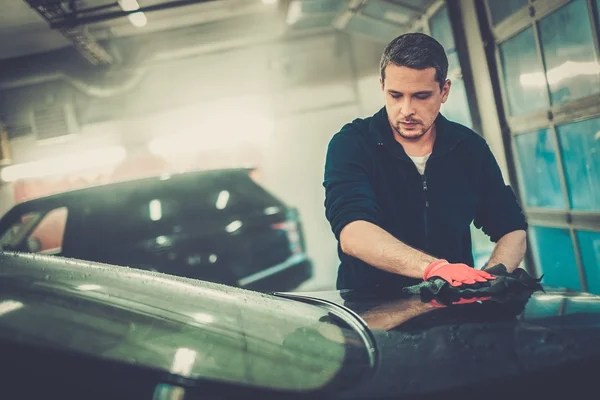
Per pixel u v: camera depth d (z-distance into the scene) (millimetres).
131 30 8766
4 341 888
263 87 9633
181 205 4145
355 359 986
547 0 3896
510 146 5031
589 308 1087
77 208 4117
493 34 4965
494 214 1807
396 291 1457
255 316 1217
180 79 9656
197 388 869
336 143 1781
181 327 1079
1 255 1307
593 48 3494
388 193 1728
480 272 1345
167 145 9672
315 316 1279
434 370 887
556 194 4414
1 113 9648
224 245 4059
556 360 870
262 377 912
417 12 6520
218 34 8875
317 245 9664
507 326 1023
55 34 8539
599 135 3604
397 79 1543
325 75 9570
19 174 9734
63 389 830
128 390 850
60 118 9656
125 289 1216
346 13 7953
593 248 3947
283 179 9695
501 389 824
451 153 1713
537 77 4336
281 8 8195
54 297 1075
